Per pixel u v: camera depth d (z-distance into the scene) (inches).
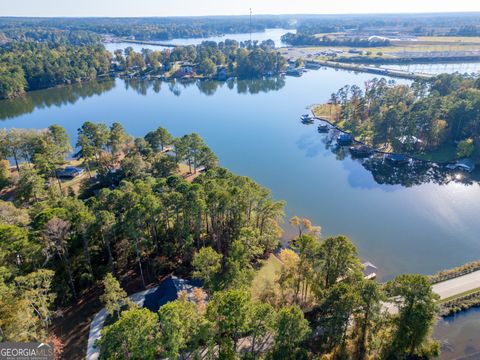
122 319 1571.1
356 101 6811.0
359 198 4195.4
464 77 7135.8
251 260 2842.0
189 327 1664.6
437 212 3848.4
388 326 1985.7
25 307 1800.0
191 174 4530.0
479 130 5083.7
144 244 2576.3
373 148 5472.4
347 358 1915.6
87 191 4001.0
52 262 2432.3
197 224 2679.6
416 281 1836.9
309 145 5871.1
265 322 1717.5
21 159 4854.8
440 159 5002.5
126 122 7214.6
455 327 2229.3
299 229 3393.2
